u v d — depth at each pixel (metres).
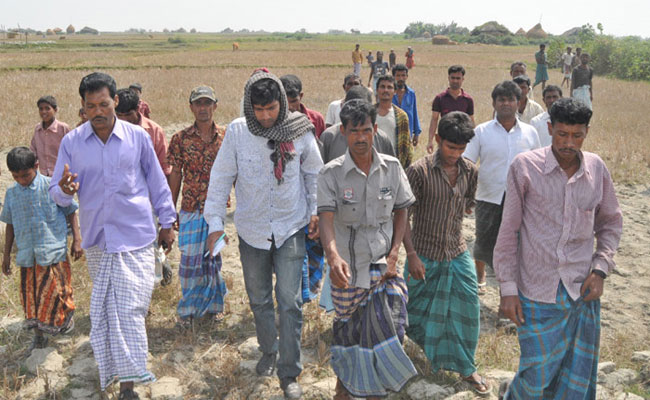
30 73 28.44
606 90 24.05
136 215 3.81
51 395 3.83
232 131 3.75
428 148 7.84
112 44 85.19
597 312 3.15
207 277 4.72
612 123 14.91
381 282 3.50
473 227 7.49
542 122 5.67
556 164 3.03
